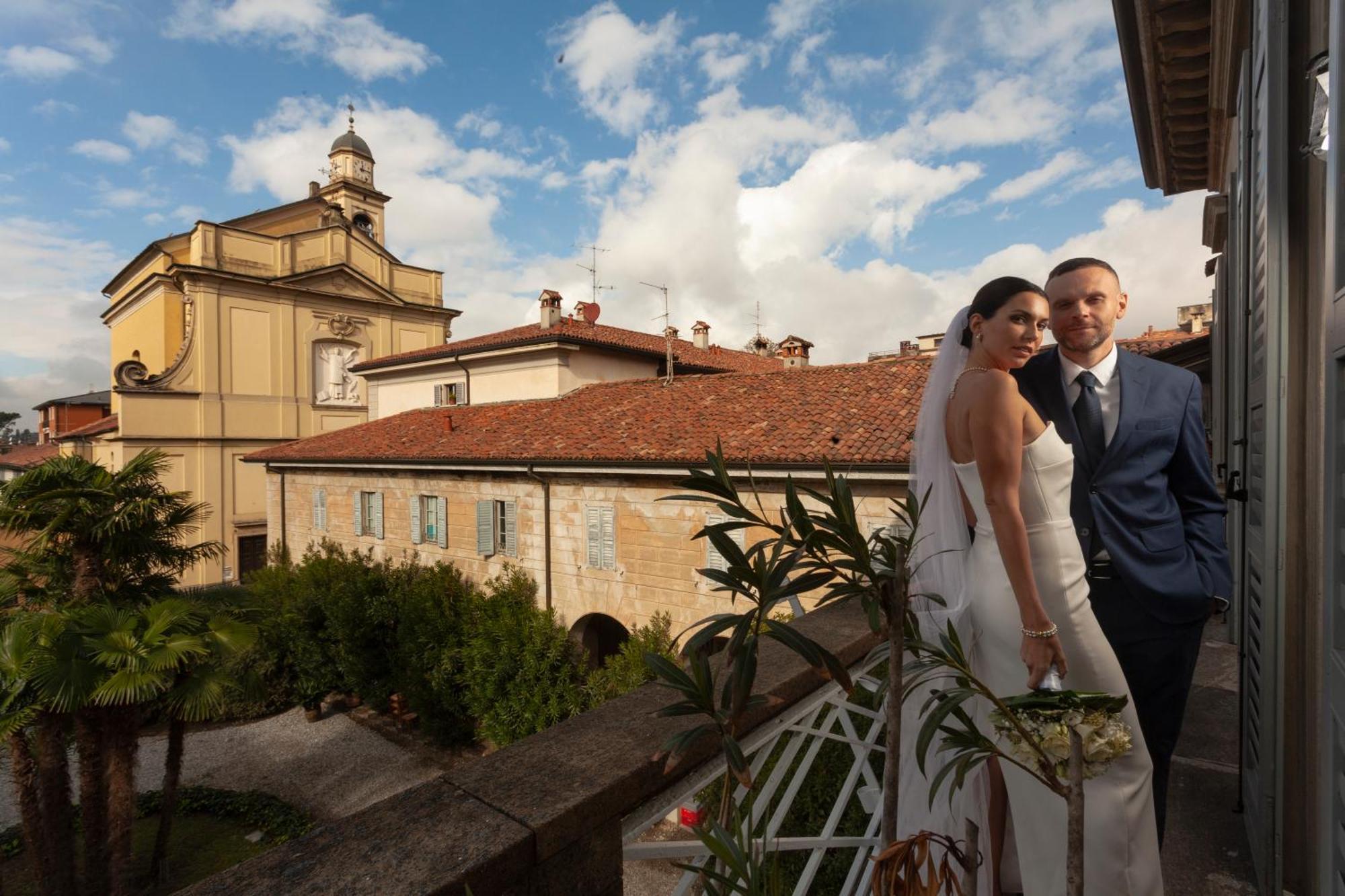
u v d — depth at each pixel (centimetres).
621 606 1219
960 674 154
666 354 2014
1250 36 349
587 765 158
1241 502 335
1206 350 1064
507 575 1387
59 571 972
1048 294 211
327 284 2861
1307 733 238
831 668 145
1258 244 308
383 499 1694
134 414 2416
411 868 122
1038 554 174
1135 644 196
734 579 158
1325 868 173
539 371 1853
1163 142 645
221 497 2566
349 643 1513
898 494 888
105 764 971
